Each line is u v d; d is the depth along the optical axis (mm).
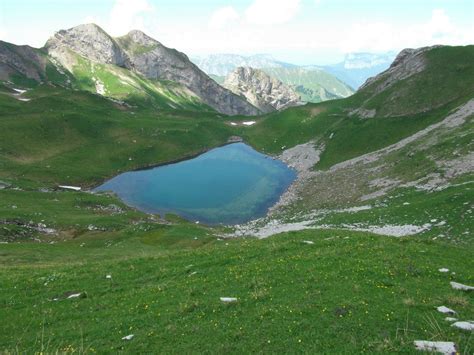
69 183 125188
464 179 70875
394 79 174125
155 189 129375
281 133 193125
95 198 106000
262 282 26422
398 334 17859
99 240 71062
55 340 21969
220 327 20797
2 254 55500
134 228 77812
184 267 33375
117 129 176750
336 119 182625
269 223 90750
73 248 64438
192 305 23797
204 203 116750
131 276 33031
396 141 130375
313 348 17531
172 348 19406
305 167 146000
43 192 104125
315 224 73938
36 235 73812
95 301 27688
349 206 86688
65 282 32375
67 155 145000
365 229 61531
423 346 16375
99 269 35906
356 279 25266
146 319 23172
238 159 168375
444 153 89812
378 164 110562
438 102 138625
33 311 26641
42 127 154250
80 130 163250
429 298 21500
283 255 33719
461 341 16703
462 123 106375
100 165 145125
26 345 21797
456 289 23141
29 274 35875
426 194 72125
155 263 36375
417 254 30891
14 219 76688
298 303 22172
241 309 22562
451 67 149250
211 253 37781
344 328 18828
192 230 77125
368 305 20875
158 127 188375
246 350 18219
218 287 27188
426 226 55250
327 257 30766
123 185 132250
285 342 18375
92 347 20688
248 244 41469
